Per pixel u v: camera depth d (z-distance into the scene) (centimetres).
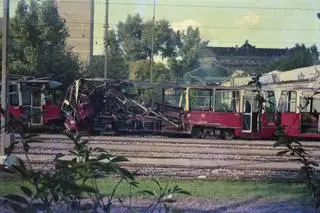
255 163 2638
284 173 2281
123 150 3106
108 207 801
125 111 5025
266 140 4791
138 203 1354
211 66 14088
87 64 10738
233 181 1991
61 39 8900
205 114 4991
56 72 8406
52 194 664
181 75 14012
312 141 4856
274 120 4669
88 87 4959
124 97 5056
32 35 8369
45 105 4731
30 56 8219
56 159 722
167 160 2661
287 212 1352
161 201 1017
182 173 2202
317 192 1098
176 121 5034
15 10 8525
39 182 657
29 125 834
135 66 12706
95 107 4931
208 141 4203
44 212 665
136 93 5106
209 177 2073
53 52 8544
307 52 12238
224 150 3378
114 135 4950
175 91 5162
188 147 3516
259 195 1639
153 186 1723
